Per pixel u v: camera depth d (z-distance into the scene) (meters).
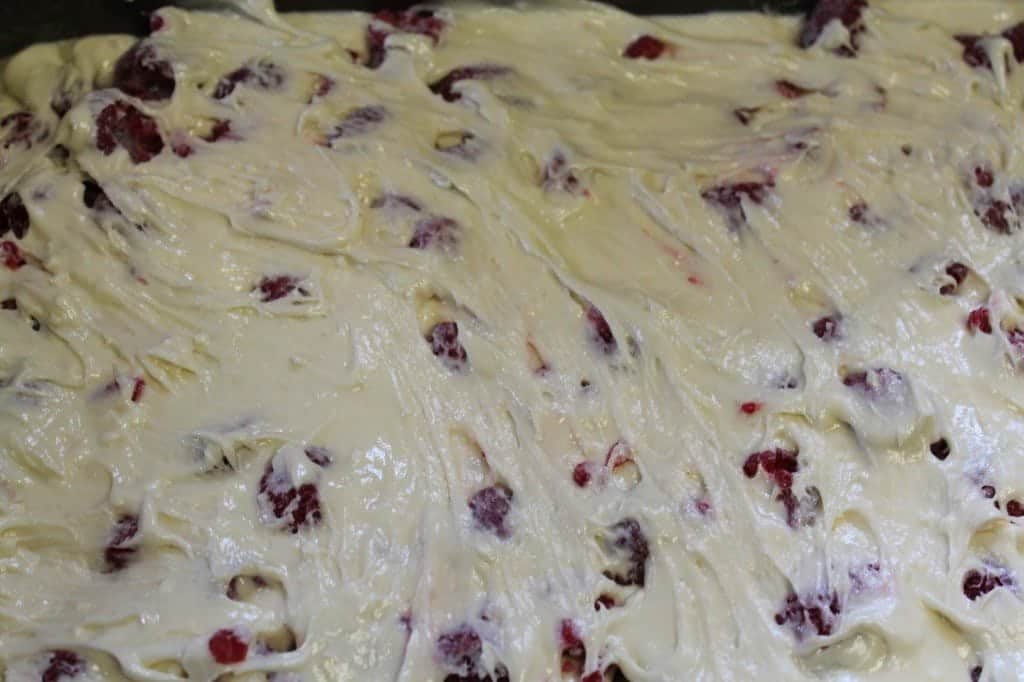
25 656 0.50
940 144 0.59
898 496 0.53
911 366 0.55
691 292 0.56
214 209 0.55
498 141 0.58
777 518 0.53
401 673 0.50
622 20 0.61
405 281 0.55
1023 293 0.56
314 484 0.52
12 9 0.58
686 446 0.53
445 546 0.51
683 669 0.50
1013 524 0.53
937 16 0.62
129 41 0.59
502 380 0.54
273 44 0.59
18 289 0.54
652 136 0.59
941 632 0.52
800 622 0.51
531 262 0.56
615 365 0.54
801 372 0.54
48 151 0.56
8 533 0.51
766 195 0.57
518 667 0.50
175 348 0.53
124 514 0.51
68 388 0.53
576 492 0.52
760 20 0.62
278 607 0.51
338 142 0.57
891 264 0.57
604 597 0.51
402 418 0.53
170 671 0.50
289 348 0.54
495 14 0.61
